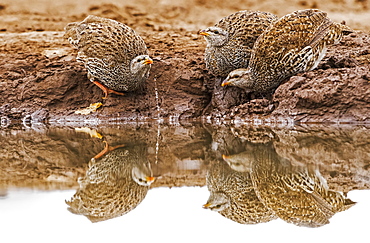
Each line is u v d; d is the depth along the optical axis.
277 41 14.00
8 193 8.61
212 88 15.90
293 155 10.35
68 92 15.91
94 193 8.73
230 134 12.77
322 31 14.18
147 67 15.01
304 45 13.98
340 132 12.32
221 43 14.77
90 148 11.57
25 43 18.97
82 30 15.25
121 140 12.33
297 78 14.13
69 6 23.17
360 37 16.61
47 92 15.85
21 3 23.30
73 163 10.43
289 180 8.91
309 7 22.80
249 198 8.47
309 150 10.68
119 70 14.84
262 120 14.31
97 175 9.64
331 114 13.72
